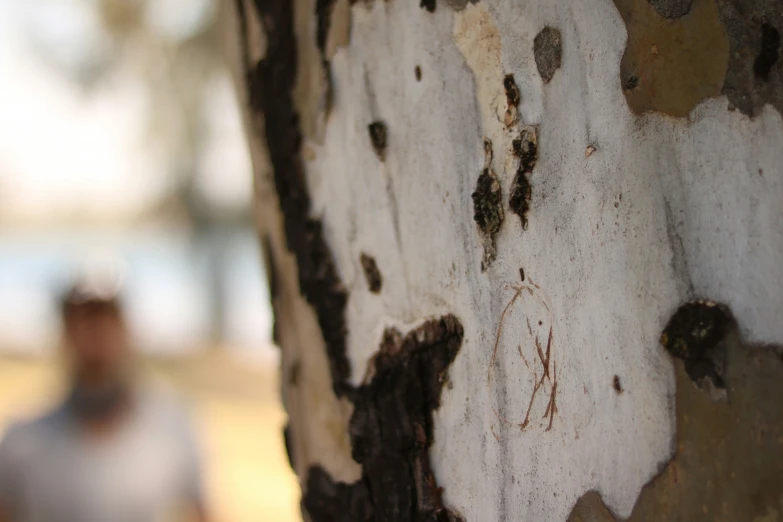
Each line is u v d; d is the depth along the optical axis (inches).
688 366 50.4
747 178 48.5
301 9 68.5
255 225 77.1
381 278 66.1
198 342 765.9
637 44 51.6
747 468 48.6
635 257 52.2
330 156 68.0
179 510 149.6
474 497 62.5
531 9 55.9
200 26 645.9
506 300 59.0
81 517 137.6
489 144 58.9
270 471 401.7
